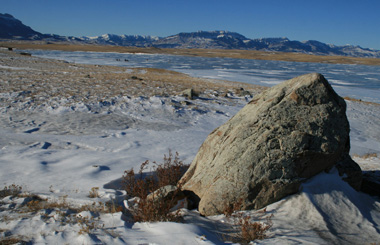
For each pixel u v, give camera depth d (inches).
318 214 202.4
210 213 220.7
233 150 233.5
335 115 241.8
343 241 176.4
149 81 1385.3
